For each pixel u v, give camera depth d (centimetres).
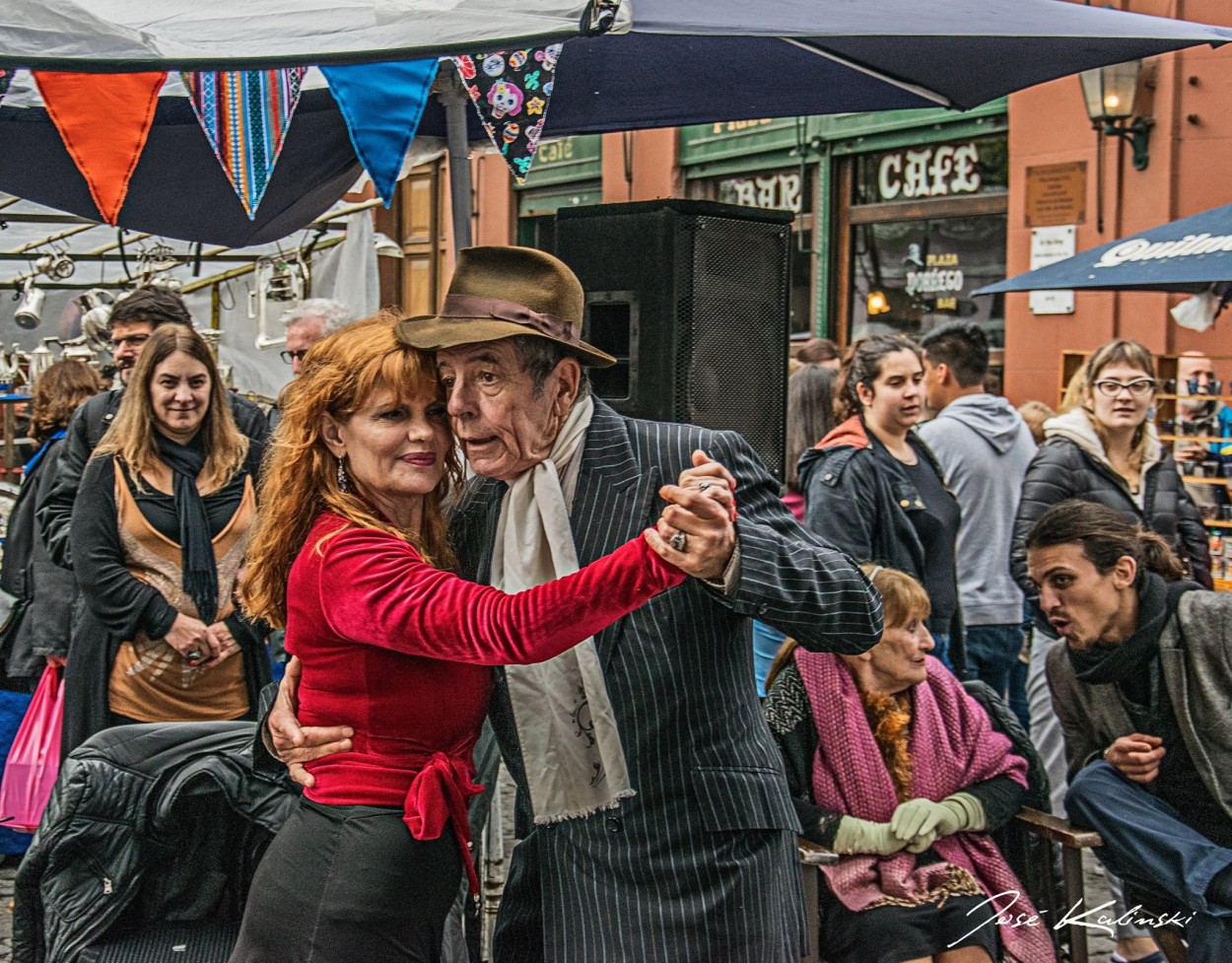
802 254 972
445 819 223
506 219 1268
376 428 223
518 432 229
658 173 1088
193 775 309
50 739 437
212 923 321
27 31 243
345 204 745
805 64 435
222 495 416
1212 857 317
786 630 226
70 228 827
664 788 236
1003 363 832
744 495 241
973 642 501
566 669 233
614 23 251
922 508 436
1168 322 714
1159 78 718
